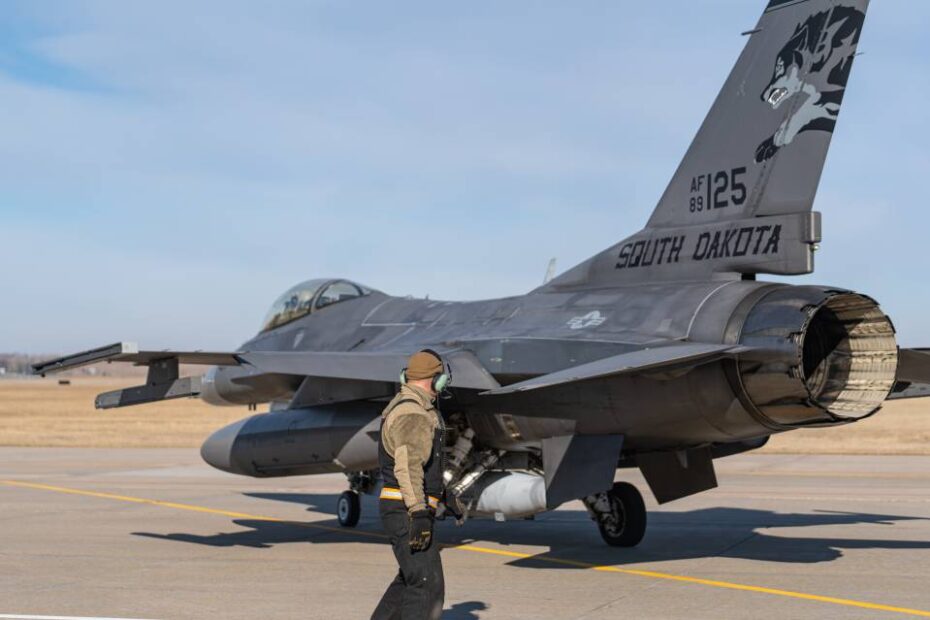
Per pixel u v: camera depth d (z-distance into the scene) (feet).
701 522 43.27
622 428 32.53
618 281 35.78
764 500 51.21
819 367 31.14
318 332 48.32
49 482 64.18
